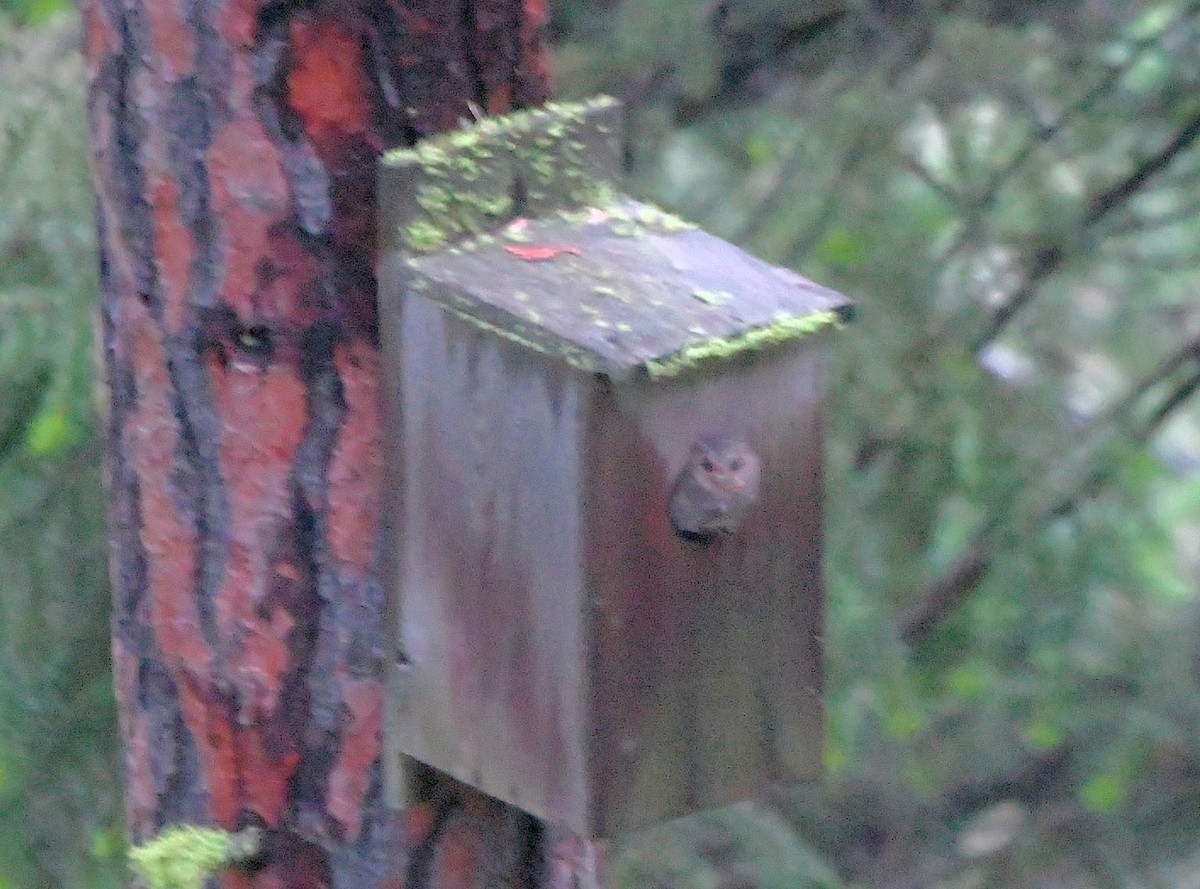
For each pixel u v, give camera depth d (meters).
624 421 9.47
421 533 9.59
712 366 9.49
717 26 11.24
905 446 11.56
